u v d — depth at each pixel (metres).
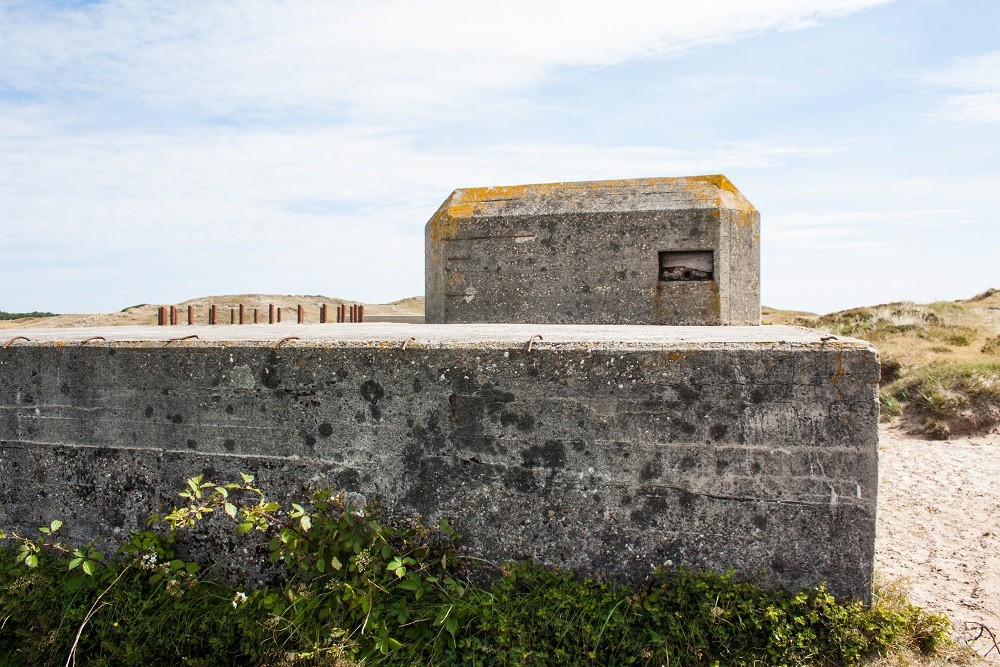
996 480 6.04
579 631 2.96
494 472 3.28
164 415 3.71
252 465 3.57
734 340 3.13
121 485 3.78
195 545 3.65
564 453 3.20
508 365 3.26
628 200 6.88
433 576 3.27
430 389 3.35
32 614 3.50
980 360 9.88
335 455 3.46
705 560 3.07
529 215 7.04
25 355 3.96
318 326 5.73
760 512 3.02
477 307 7.20
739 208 6.77
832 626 2.89
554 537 3.21
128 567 3.52
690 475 3.08
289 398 3.52
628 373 3.13
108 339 3.88
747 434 3.02
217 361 3.62
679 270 6.78
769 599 2.97
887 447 7.37
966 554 4.41
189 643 3.24
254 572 3.54
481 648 2.97
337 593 3.20
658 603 3.01
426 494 3.35
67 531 3.88
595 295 6.86
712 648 2.92
